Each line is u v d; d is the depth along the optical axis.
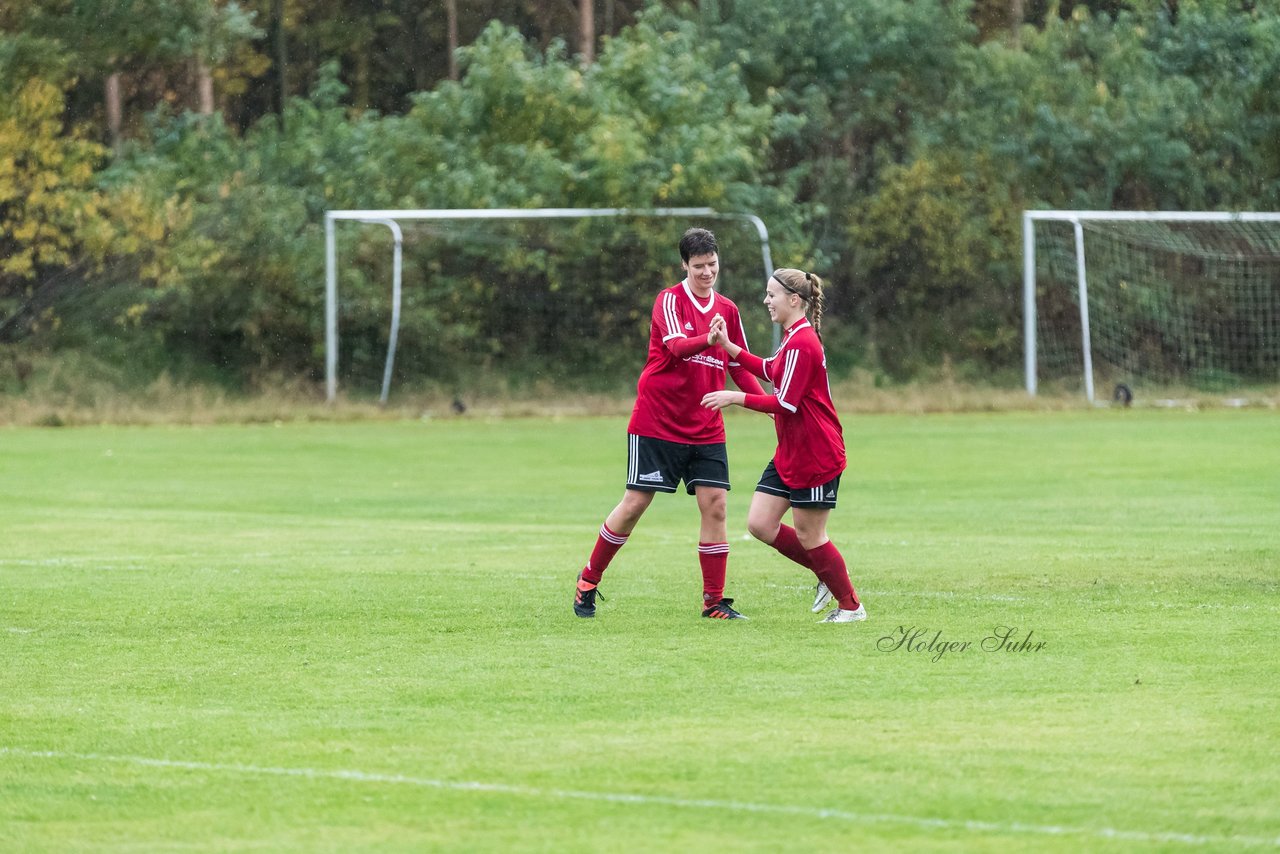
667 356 33.25
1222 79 158.62
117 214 130.12
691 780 20.42
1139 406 121.88
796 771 20.78
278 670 27.78
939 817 18.77
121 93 158.00
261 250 132.62
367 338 131.38
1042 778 20.34
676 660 28.47
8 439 95.25
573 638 30.92
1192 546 45.72
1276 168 157.38
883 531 50.38
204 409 113.88
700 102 145.25
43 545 47.41
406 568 41.84
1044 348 146.75
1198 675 26.75
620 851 17.64
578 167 137.50
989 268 152.00
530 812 19.14
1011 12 178.88
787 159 162.38
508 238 132.00
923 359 149.75
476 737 22.77
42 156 129.62
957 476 70.44
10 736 23.05
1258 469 72.50
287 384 128.88
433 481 70.25
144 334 131.00
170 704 25.09
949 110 161.38
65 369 125.62
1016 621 32.50
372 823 18.78
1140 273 142.88
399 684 26.48
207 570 41.44
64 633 31.75
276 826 18.70
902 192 153.62
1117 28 164.25
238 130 167.50
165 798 19.86
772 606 35.12
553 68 143.75
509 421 111.75
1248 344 140.00
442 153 140.25
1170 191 155.50
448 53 175.75
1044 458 79.25
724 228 137.00
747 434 97.88
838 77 163.00
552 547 46.91
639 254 134.38
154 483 69.00
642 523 55.00
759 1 164.00
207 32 138.62
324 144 145.50
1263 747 21.83
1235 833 18.11
